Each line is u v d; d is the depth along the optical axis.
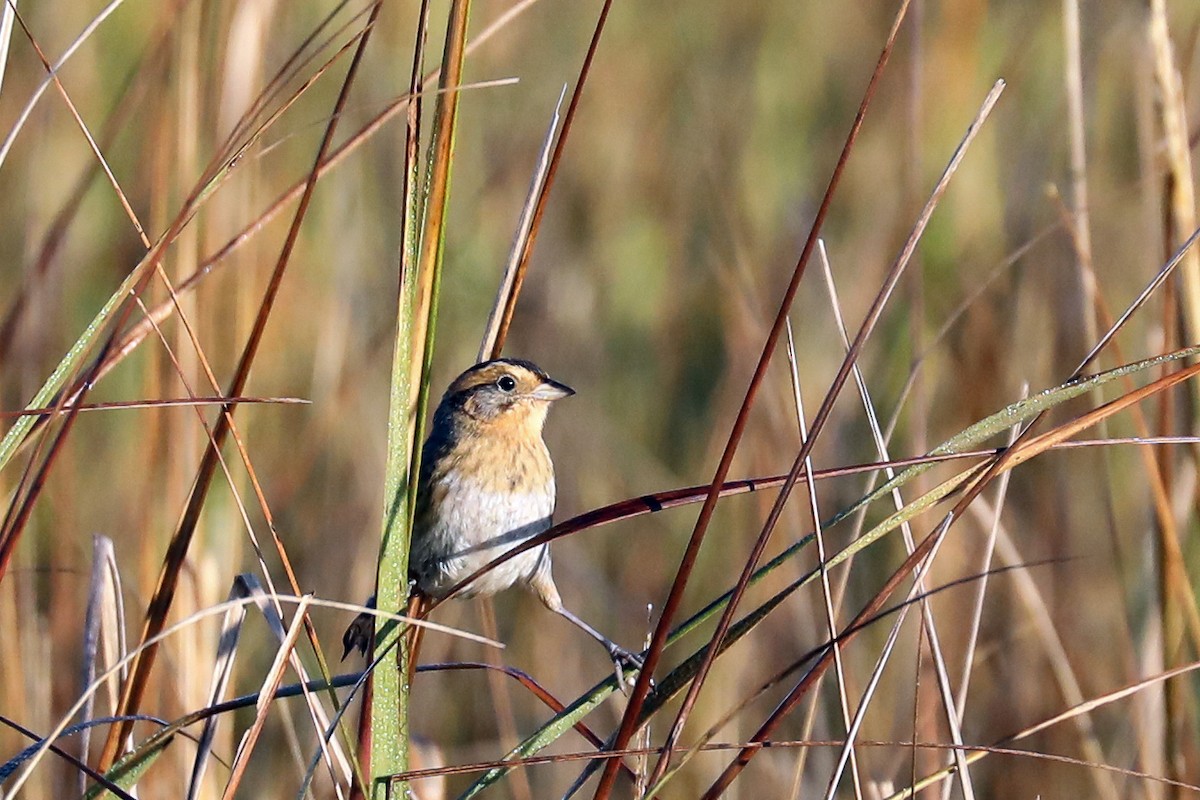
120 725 6.64
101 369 6.16
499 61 16.92
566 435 14.32
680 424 14.73
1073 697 9.08
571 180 16.50
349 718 10.44
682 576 5.64
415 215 5.86
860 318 13.75
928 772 9.30
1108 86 14.02
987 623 11.34
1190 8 13.04
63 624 10.21
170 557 6.63
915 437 9.86
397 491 5.96
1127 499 11.55
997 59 15.20
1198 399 8.41
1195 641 8.24
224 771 8.66
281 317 13.18
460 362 14.52
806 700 10.73
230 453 9.67
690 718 10.84
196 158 8.85
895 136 15.48
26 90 14.20
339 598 12.20
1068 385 5.93
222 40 9.15
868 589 11.35
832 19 18.47
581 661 12.55
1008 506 12.04
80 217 13.87
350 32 14.21
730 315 13.27
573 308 15.45
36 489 5.97
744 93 17.31
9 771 6.30
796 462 5.62
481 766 5.85
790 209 15.55
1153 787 8.78
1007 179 14.09
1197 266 8.27
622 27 18.05
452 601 12.57
